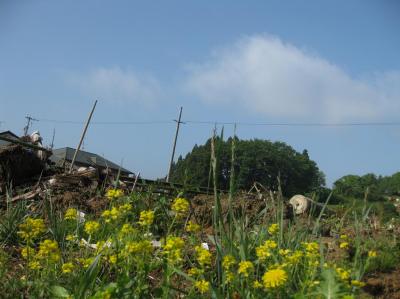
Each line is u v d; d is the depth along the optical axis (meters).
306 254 4.66
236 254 4.48
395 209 11.88
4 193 10.15
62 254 4.99
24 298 4.12
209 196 8.99
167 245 3.83
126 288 3.56
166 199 8.35
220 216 4.62
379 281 5.81
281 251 4.53
